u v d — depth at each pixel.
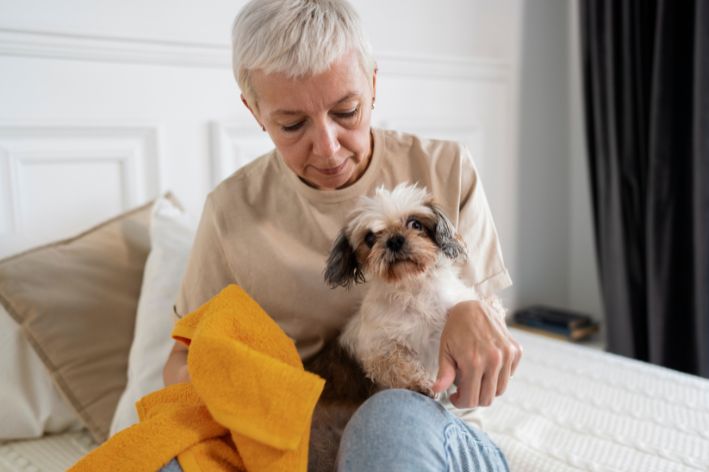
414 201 1.26
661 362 2.74
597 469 1.32
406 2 2.78
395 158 1.44
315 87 1.15
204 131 2.22
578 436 1.49
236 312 1.18
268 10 1.16
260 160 1.52
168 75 2.12
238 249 1.42
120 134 2.05
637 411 1.58
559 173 3.41
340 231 1.30
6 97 1.84
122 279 1.80
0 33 1.80
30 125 1.86
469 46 3.03
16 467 1.51
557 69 3.31
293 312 1.42
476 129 3.01
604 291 3.03
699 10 2.41
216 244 1.46
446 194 1.43
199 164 2.23
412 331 1.20
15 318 1.63
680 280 2.73
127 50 2.02
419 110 2.80
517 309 3.34
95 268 1.77
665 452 1.37
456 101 2.93
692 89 2.58
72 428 1.70
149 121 2.09
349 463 0.98
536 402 1.68
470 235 1.43
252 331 1.16
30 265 1.68
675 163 2.65
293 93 1.16
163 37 2.09
